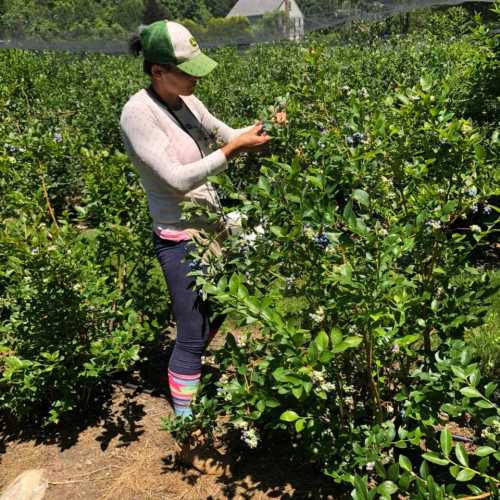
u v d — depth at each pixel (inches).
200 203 105.7
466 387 75.5
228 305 82.3
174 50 96.7
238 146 100.2
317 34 674.2
